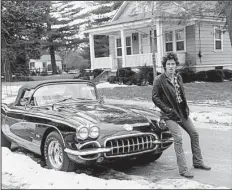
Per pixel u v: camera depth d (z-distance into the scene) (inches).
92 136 185.9
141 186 154.6
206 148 267.7
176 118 196.5
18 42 1279.5
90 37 1073.5
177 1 739.4
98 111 221.3
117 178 193.2
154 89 199.6
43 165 229.5
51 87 253.6
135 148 197.0
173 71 195.3
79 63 2694.4
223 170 209.6
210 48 944.3
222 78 868.0
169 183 167.8
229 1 606.9
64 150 191.3
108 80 962.1
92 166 217.9
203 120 394.0
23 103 256.1
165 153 258.4
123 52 952.3
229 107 473.4
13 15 1193.4
